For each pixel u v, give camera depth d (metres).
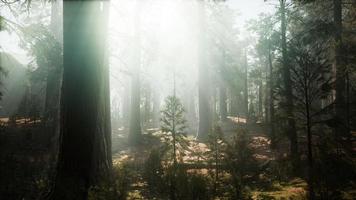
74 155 8.84
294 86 11.04
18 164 13.50
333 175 8.34
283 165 11.93
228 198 8.79
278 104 11.46
